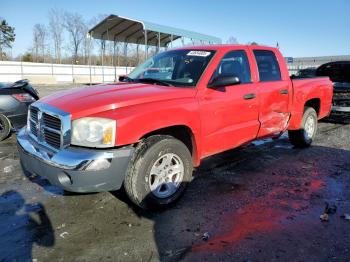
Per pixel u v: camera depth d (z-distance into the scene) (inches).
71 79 1680.6
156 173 144.7
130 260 112.6
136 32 1008.9
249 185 179.9
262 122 195.9
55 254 116.2
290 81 221.6
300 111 234.2
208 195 166.2
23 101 278.5
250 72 191.2
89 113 128.3
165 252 117.0
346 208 151.5
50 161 128.3
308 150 251.6
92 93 147.1
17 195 165.8
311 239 124.9
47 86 1220.5
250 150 250.4
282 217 142.7
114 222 138.8
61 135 128.3
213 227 134.3
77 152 125.0
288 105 219.3
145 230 132.0
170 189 150.7
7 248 119.7
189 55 181.0
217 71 169.6
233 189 174.2
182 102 148.5
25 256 115.0
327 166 212.5
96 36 1031.0
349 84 353.1
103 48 1389.0
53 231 131.7
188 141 162.1
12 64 1505.9
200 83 160.1
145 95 141.4
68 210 149.9
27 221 139.8
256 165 214.4
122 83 174.2
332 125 366.9
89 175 122.5
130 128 129.0
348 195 166.4
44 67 1603.1
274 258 113.0
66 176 126.9
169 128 150.2
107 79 1729.8
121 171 129.3
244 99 180.1
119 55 1688.0
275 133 213.6
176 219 141.2
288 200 160.4
